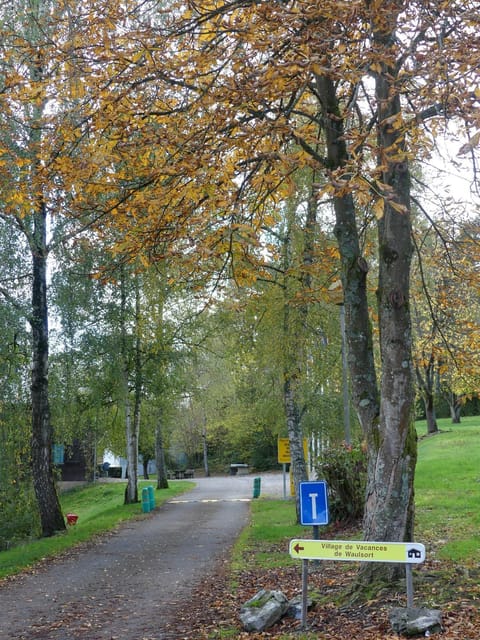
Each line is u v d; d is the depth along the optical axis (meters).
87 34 9.87
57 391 23.78
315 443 25.45
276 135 8.97
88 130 9.77
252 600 8.71
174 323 28.08
